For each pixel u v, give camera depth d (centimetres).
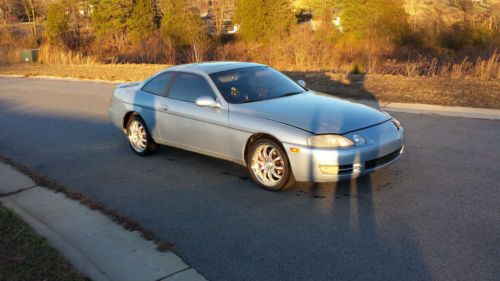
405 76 1438
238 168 638
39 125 1036
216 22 4253
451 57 2253
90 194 575
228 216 481
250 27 3725
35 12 4519
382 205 481
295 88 638
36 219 500
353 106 562
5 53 3300
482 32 2819
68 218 500
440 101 993
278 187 529
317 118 519
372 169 502
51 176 658
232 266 381
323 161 483
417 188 520
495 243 389
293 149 498
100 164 704
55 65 2731
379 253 385
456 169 575
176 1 3853
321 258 383
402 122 845
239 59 2469
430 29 3036
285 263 380
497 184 518
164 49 3155
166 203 528
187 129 630
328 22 3322
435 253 379
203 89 618
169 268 384
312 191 532
